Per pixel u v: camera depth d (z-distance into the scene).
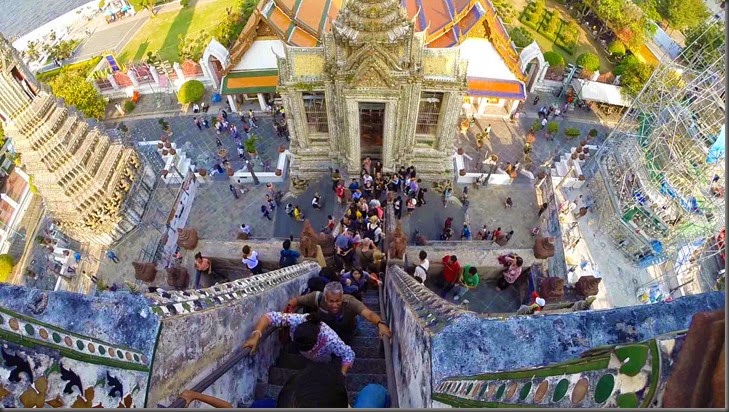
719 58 27.89
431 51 26.36
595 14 52.94
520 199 33.62
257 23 36.91
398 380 9.86
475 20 35.78
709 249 32.25
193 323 7.30
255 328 9.98
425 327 7.46
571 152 38.00
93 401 5.48
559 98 43.75
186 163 38.31
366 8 23.44
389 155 30.31
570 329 5.70
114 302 6.20
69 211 30.45
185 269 21.16
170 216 31.30
